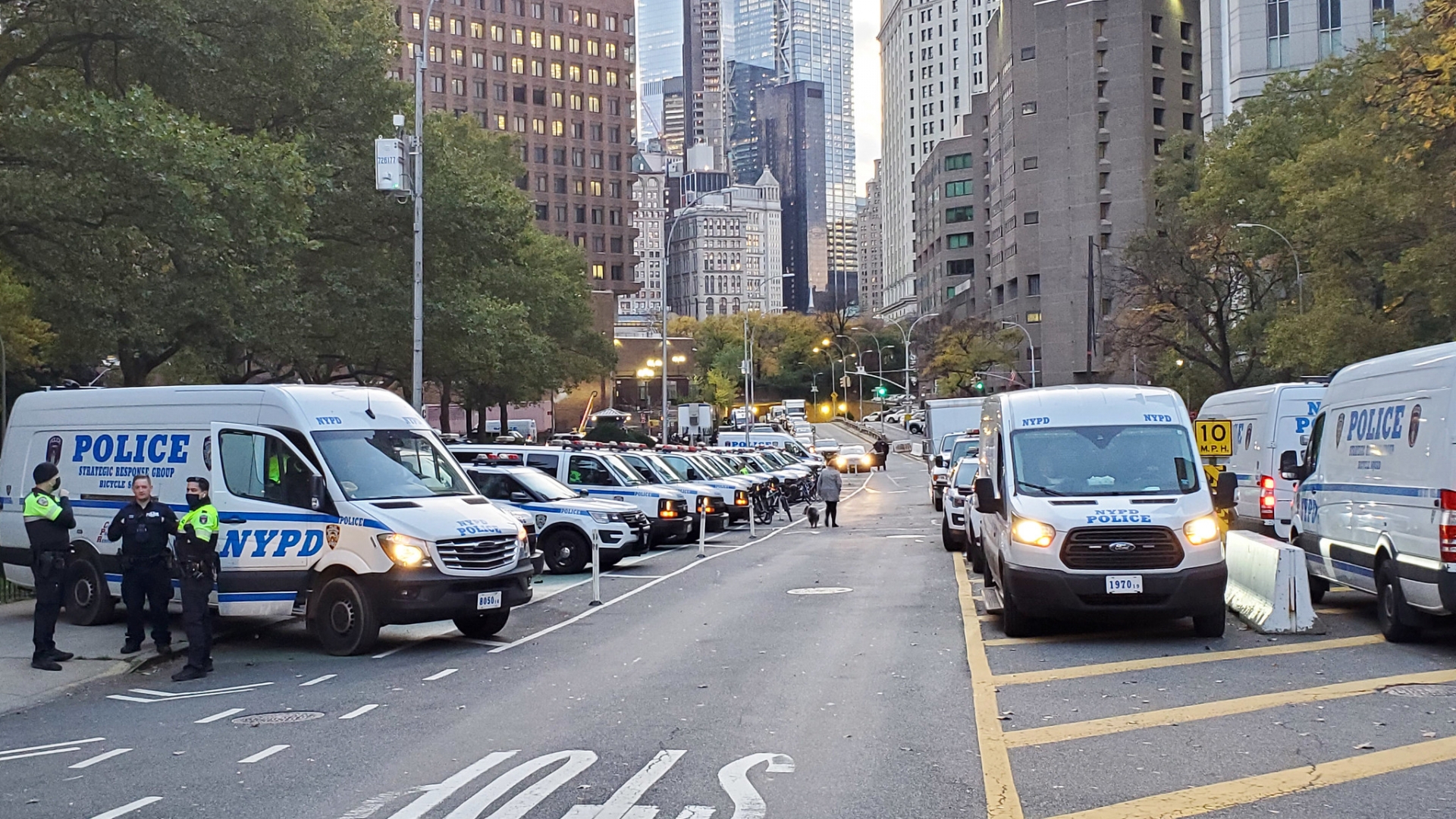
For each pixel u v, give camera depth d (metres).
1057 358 102.69
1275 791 6.89
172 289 23.80
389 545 12.91
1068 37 102.81
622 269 142.88
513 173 53.19
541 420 94.12
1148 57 100.94
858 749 8.06
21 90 24.83
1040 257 104.50
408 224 32.50
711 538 29.62
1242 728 8.48
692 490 28.67
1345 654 11.42
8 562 15.98
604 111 141.88
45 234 21.97
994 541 14.27
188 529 12.06
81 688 11.63
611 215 142.38
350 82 31.81
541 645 13.33
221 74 26.69
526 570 14.02
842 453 74.88
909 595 16.86
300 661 12.82
